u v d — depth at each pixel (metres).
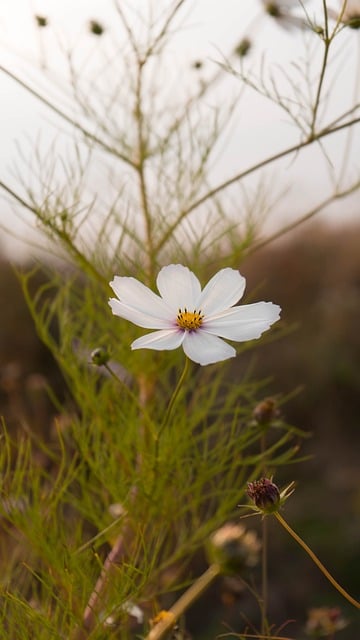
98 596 0.52
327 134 0.62
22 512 0.56
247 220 0.68
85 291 0.65
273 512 0.49
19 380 1.39
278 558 1.39
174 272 0.51
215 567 0.53
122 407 0.63
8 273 1.65
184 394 0.63
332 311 2.02
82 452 0.60
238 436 0.63
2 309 1.59
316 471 1.64
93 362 0.58
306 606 1.28
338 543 1.39
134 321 0.48
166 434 0.61
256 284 2.14
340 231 2.19
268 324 0.49
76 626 0.53
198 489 0.61
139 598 0.58
